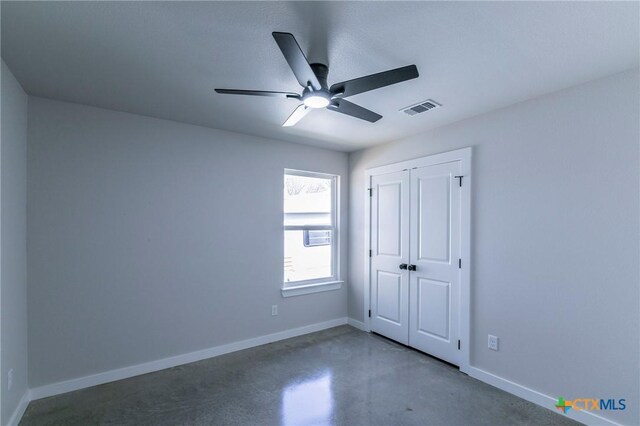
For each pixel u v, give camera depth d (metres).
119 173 2.64
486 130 2.65
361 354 3.14
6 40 1.62
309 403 2.27
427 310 3.12
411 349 3.27
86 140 2.51
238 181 3.29
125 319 2.65
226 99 2.39
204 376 2.67
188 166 2.98
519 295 2.40
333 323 4.01
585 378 2.05
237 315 3.26
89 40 1.63
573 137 2.14
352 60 1.83
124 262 2.65
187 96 2.34
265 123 2.97
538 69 1.92
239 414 2.14
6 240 1.87
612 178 1.97
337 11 1.40
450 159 2.92
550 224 2.24
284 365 2.89
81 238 2.48
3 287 1.81
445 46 1.68
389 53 1.75
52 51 1.73
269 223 3.49
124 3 1.35
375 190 3.77
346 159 4.16
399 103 2.46
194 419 2.08
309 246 3.94
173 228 2.90
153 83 2.13
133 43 1.66
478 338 2.67
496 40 1.62
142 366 2.71
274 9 1.39
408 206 3.35
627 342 1.89
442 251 2.99
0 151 1.77
